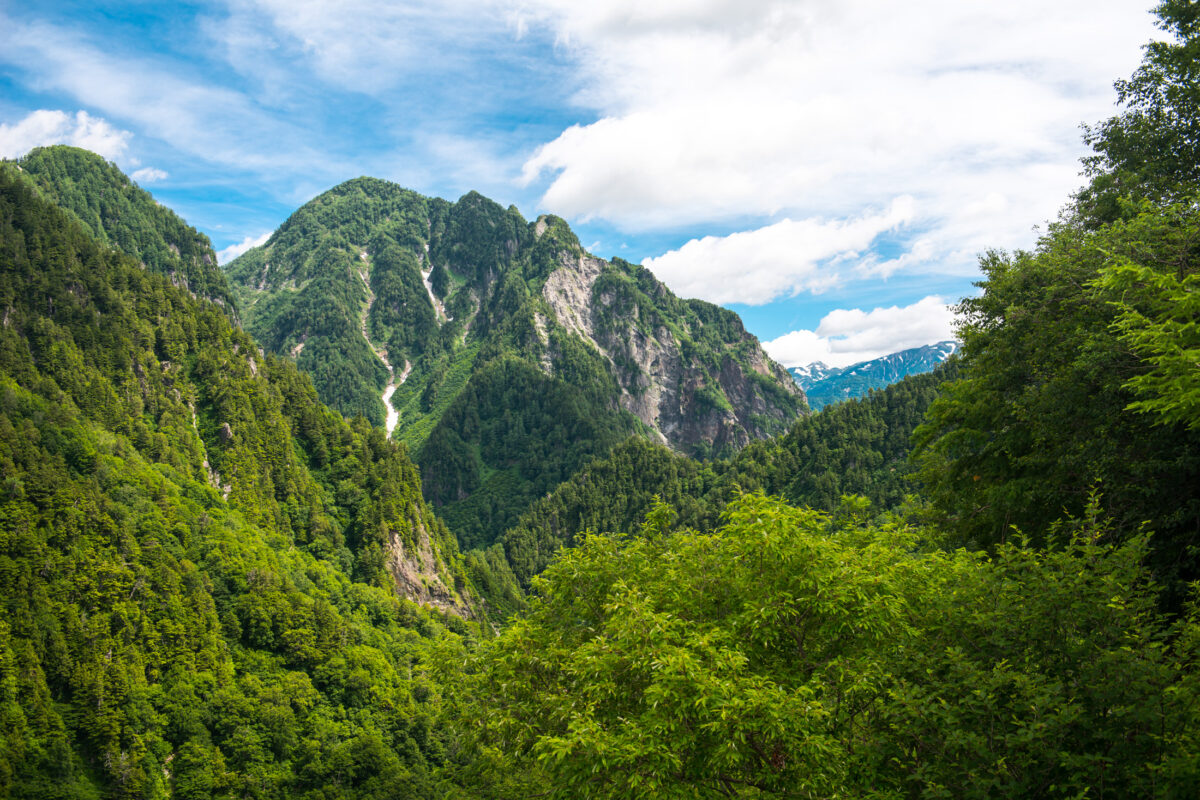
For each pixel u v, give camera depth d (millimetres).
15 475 103062
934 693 12289
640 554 22953
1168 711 10938
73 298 151375
